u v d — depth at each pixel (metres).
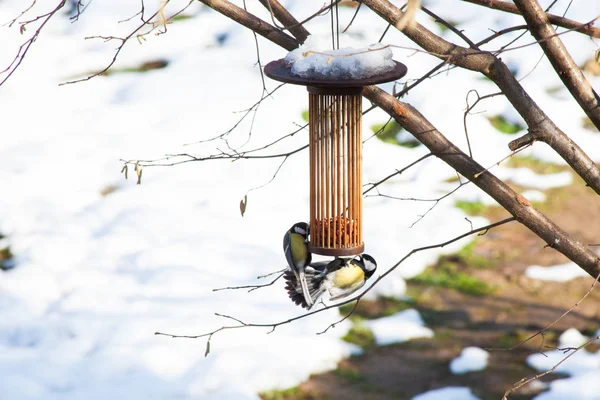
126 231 13.27
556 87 17.70
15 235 13.51
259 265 12.30
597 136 16.05
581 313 11.05
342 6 19.94
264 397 9.38
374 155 15.66
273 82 18.23
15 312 11.05
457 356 10.18
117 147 16.11
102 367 9.82
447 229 13.16
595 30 5.34
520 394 9.40
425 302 11.38
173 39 20.38
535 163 15.34
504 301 11.36
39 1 22.02
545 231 5.71
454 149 5.71
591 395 9.29
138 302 11.25
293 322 10.83
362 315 11.12
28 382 9.48
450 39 18.48
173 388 9.46
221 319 10.82
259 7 20.17
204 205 14.22
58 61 19.64
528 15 5.46
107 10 21.66
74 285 11.77
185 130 16.52
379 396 9.39
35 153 15.97
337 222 5.88
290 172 15.26
